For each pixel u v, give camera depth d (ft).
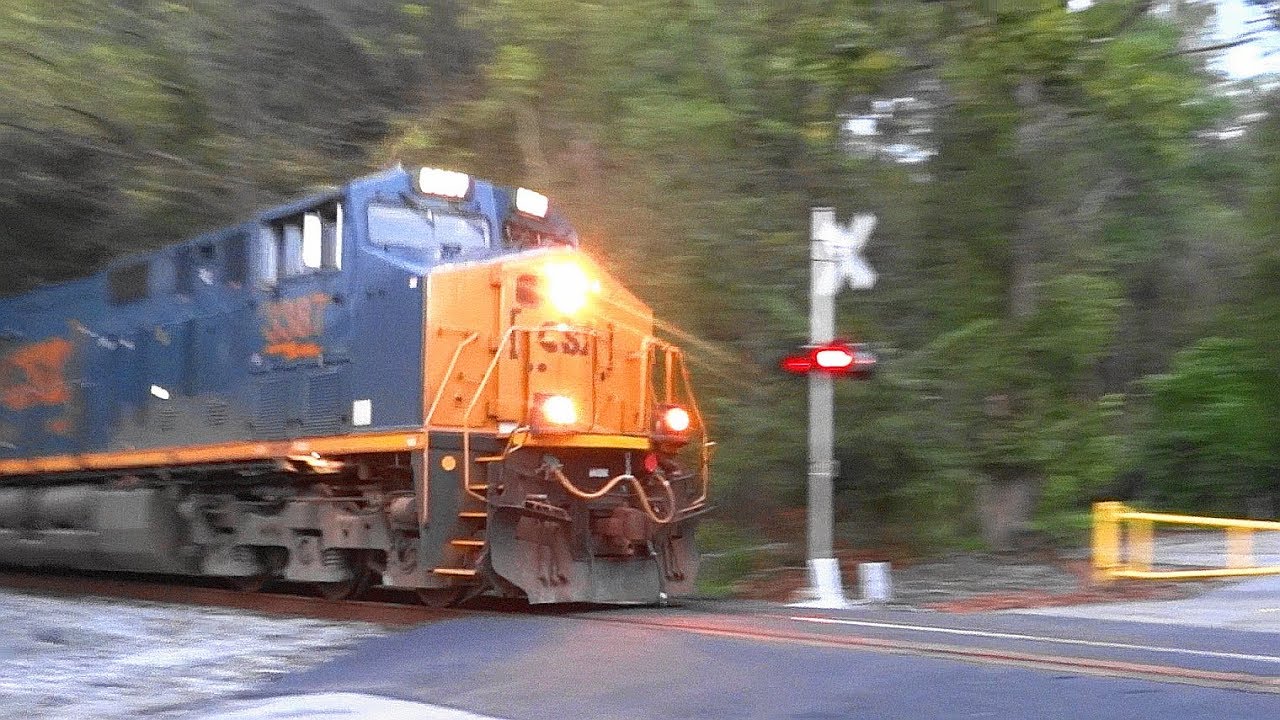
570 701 22.79
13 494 55.36
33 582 54.44
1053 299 49.73
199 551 44.62
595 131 50.98
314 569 39.81
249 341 41.88
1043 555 50.16
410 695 24.11
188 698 25.86
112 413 48.91
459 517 35.14
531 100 52.44
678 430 38.52
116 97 55.26
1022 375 49.98
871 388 49.14
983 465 50.47
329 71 64.44
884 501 52.54
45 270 67.92
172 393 45.34
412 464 35.24
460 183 39.86
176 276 46.09
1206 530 64.95
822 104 48.55
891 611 36.35
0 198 62.13
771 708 21.44
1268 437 63.05
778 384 49.29
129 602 44.32
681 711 21.58
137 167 58.18
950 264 51.96
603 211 49.75
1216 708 19.84
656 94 49.78
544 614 36.32
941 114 50.57
